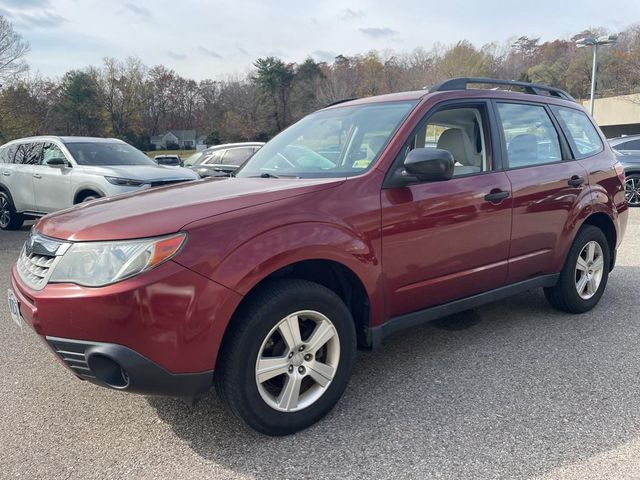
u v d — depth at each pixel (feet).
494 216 11.55
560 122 14.11
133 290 7.45
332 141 11.64
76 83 229.45
